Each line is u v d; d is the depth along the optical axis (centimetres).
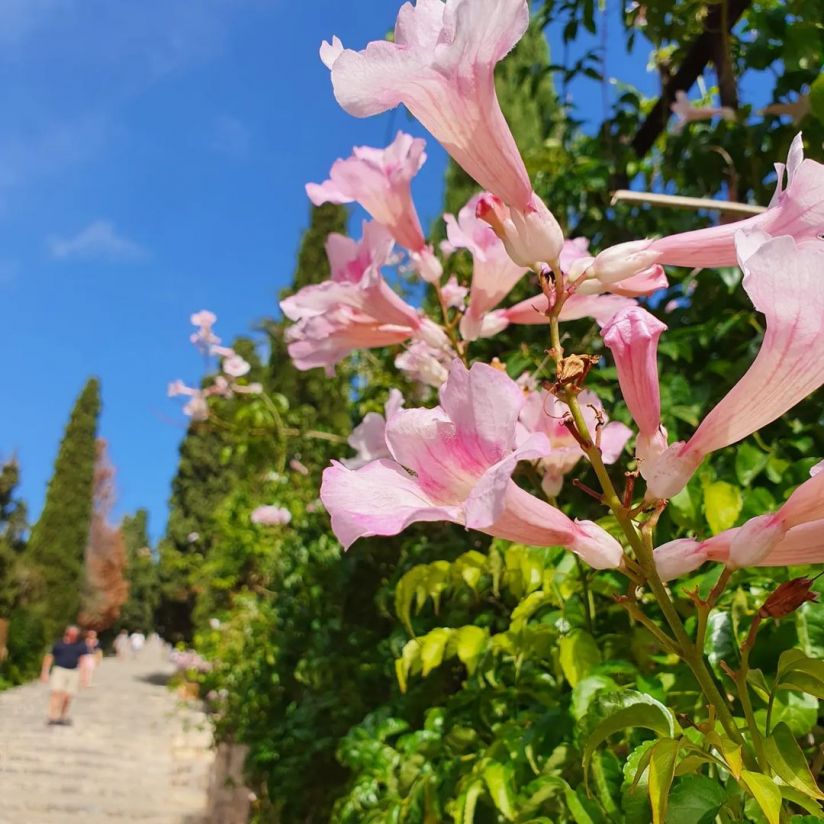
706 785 94
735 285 214
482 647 169
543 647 159
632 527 90
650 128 313
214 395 489
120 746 1284
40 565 2930
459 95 91
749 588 144
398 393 139
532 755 136
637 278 116
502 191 96
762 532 85
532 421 141
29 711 1591
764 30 250
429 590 176
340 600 402
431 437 88
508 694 174
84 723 1437
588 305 136
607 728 92
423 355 161
